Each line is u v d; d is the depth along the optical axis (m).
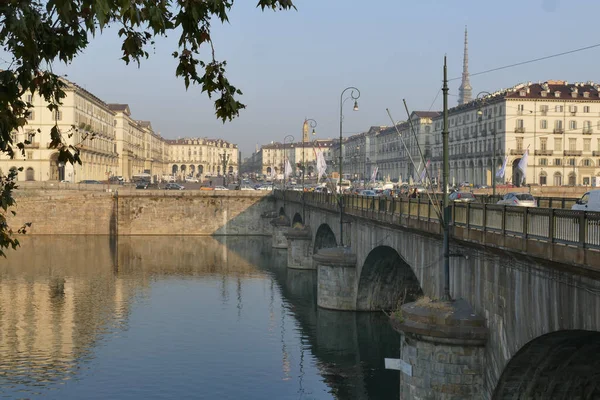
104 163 157.25
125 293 56.12
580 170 125.81
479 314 22.47
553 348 18.89
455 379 22.39
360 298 47.44
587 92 126.44
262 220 107.00
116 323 45.19
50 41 9.62
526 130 124.31
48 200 101.38
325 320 45.53
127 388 31.75
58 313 48.06
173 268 70.56
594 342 17.92
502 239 19.27
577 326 15.66
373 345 39.97
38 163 121.44
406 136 167.12
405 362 24.00
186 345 39.59
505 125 123.38
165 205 104.88
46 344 39.53
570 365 20.05
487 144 130.00
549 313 17.12
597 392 21.14
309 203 67.62
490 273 21.41
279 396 31.03
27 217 100.69
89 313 48.19
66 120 121.50
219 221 106.19
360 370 35.28
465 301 23.86
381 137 190.75
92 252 82.19
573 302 15.89
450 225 24.34
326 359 37.25
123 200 103.50
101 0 7.61
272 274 67.62
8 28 8.47
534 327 18.05
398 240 33.59
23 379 32.97
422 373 23.11
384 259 42.38
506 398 21.55
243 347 39.34
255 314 48.28
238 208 106.62
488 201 52.78
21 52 9.14
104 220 103.06
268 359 37.00
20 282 60.59
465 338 21.77
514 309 19.42
